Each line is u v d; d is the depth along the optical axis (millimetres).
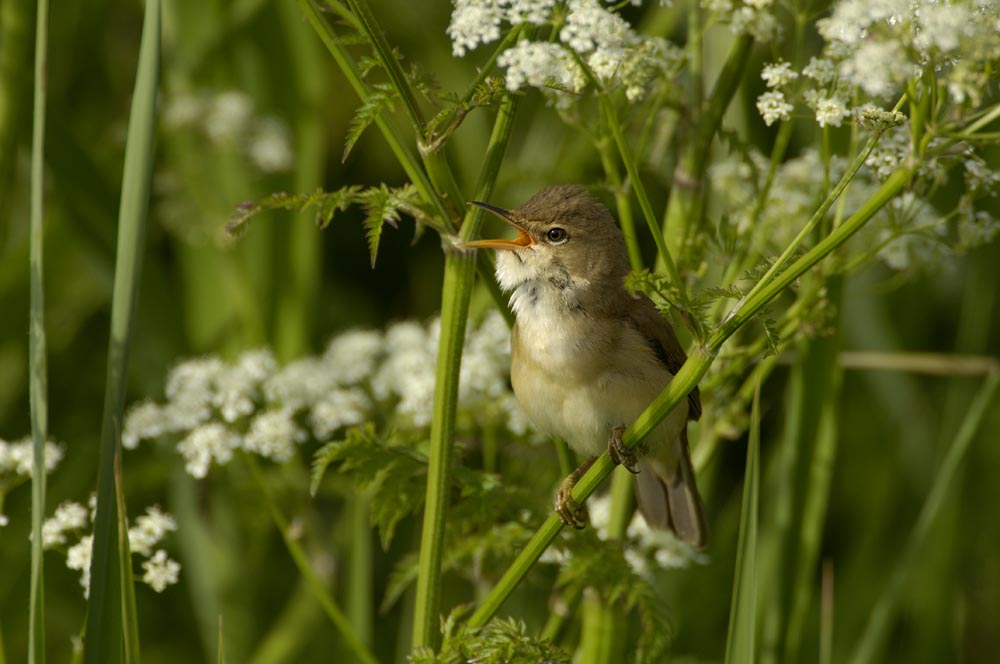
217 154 11219
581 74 5699
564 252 7148
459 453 6934
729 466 11508
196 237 10617
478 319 9102
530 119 11562
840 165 7598
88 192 9680
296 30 11328
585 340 7047
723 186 7812
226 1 11273
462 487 6688
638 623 9195
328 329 11703
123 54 11883
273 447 7453
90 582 5426
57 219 10695
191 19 11328
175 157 10938
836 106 5613
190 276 11078
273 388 7953
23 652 9164
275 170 11008
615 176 6957
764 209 7555
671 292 5227
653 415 5555
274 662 9031
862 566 10211
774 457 10289
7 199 8758
